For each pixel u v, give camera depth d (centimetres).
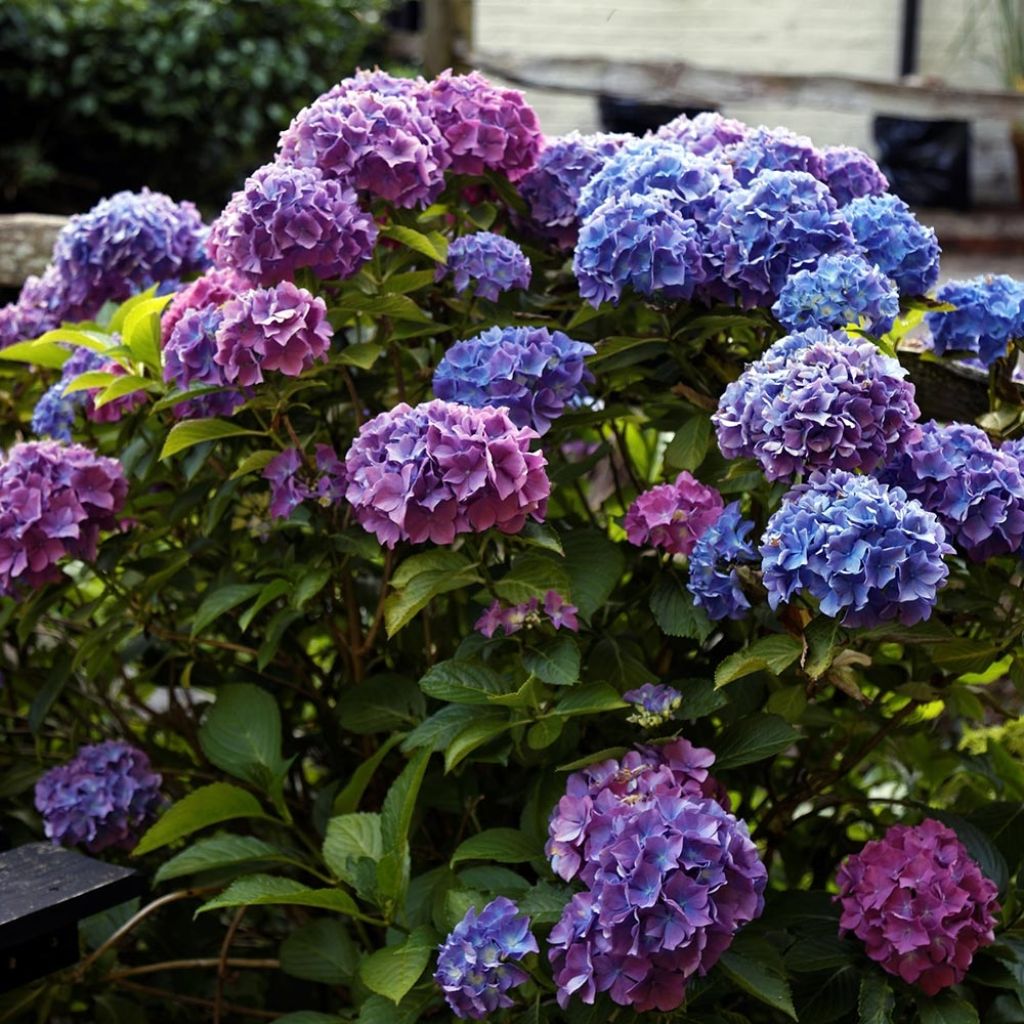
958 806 206
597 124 625
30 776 209
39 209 612
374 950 193
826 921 161
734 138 194
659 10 685
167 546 215
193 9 598
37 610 192
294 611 180
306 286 170
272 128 632
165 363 170
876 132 630
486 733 154
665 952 134
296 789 221
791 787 198
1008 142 662
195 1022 212
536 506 149
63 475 179
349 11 648
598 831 143
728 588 156
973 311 176
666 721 164
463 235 197
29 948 152
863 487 140
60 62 580
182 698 262
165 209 213
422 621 197
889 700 203
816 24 685
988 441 158
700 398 174
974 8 685
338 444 195
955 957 147
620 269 168
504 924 143
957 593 165
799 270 167
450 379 165
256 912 221
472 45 466
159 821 170
